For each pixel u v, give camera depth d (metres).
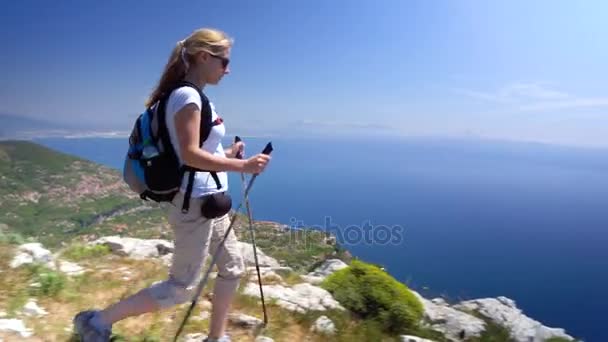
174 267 3.11
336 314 4.99
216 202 2.89
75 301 4.34
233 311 4.68
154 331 3.80
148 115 2.87
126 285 5.17
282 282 6.13
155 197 2.94
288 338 4.23
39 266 5.00
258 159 2.91
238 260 3.43
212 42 2.91
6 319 3.57
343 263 8.78
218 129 2.94
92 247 6.91
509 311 6.35
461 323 5.46
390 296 5.32
